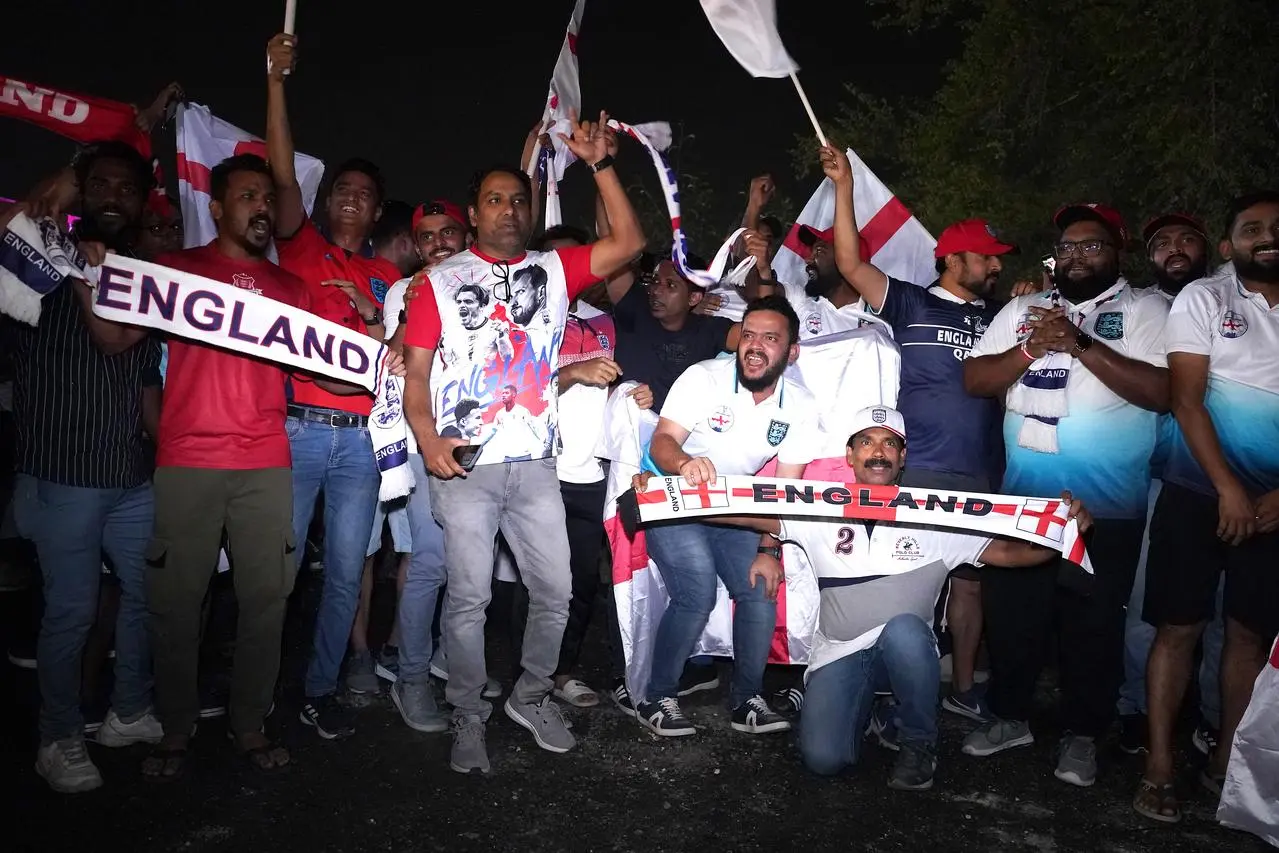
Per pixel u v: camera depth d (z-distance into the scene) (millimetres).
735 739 4598
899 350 4832
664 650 4621
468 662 4145
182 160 5230
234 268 3998
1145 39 14219
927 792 4152
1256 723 3811
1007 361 4359
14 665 5027
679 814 3922
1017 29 17375
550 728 4414
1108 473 4277
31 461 3797
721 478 4277
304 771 4133
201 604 4000
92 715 4402
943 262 4926
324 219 5070
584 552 4969
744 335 4469
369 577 4973
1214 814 4023
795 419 4633
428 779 4113
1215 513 4020
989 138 17766
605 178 4129
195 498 3861
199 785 3977
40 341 3775
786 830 3826
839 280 5566
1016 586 4359
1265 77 13195
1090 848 3754
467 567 4094
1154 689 4082
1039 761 4453
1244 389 4023
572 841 3701
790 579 4844
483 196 4043
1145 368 4172
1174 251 4918
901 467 4387
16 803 3779
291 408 4297
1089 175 15727
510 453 4070
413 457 4508
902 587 4207
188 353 3881
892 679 4156
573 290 4219
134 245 4926
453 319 3994
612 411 4820
